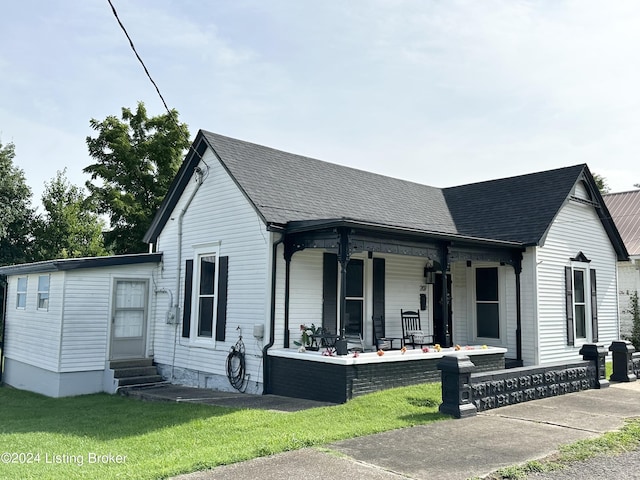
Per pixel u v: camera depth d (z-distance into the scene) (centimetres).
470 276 1473
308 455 562
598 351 1101
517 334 1349
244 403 919
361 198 1373
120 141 2669
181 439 677
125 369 1316
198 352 1234
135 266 1388
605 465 542
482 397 823
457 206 1678
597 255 1588
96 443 704
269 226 1019
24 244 2909
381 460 545
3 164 2811
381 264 1272
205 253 1259
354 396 887
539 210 1433
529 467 523
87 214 2680
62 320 1269
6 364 1573
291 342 1060
